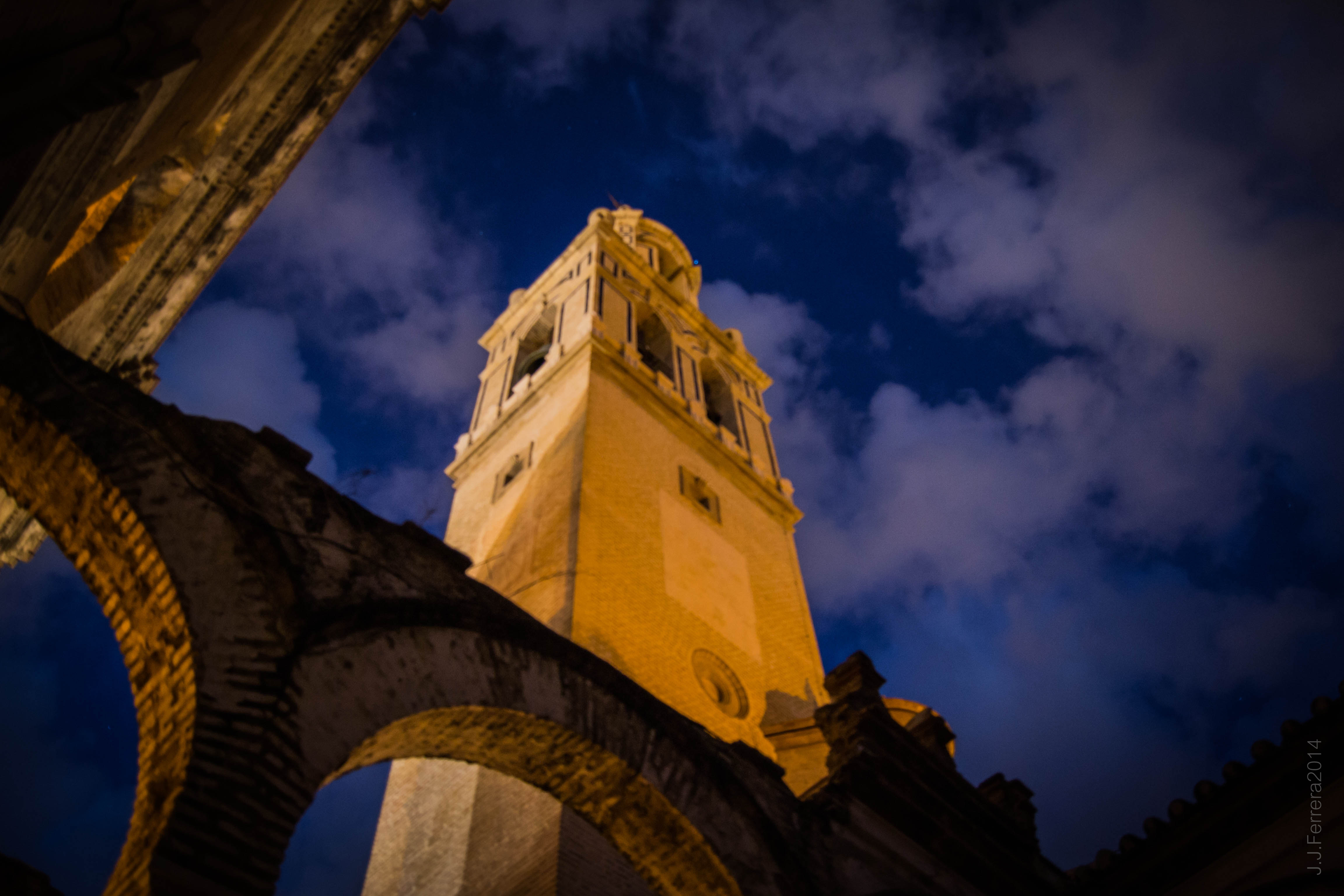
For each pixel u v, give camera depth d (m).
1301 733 14.55
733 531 27.77
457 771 19.02
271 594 8.86
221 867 7.10
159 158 14.27
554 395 28.70
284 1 12.79
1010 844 16.39
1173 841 15.42
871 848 13.61
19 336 8.76
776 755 21.19
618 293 33.44
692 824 11.35
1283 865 14.08
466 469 30.61
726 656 22.97
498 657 10.59
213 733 7.65
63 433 8.48
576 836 14.95
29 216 9.70
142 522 8.37
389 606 9.81
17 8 7.09
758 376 38.41
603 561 21.48
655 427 28.36
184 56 10.19
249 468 9.67
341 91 16.42
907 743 15.70
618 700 11.70
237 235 16.81
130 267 16.08
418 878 17.56
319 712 8.49
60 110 8.48
